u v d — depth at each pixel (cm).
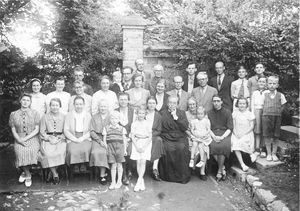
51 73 743
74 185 527
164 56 786
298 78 729
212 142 560
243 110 573
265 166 543
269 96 566
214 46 700
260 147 604
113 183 521
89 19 748
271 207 439
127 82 643
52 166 516
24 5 712
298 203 425
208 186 543
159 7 1312
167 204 473
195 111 593
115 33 797
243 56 701
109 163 527
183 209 459
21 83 723
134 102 603
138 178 536
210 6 719
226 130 578
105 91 598
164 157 559
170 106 574
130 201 478
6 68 688
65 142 545
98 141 535
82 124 546
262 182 500
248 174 540
